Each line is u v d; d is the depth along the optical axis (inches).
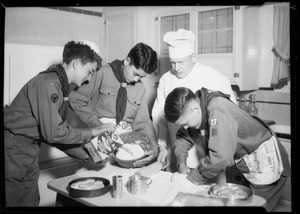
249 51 98.0
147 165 67.7
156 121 86.4
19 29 99.7
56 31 107.5
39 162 87.5
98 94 78.4
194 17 99.2
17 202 66.4
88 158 67.5
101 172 63.5
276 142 63.2
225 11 96.8
